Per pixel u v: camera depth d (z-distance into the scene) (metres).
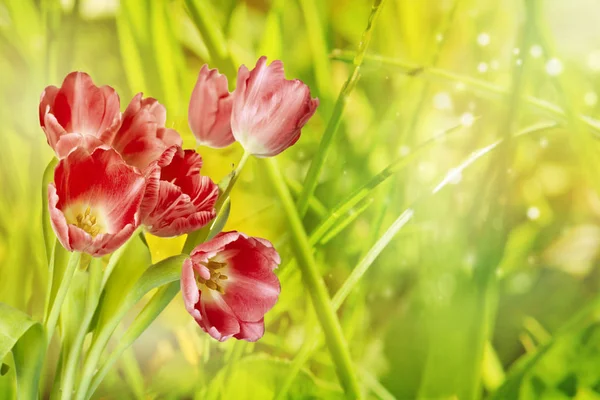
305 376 1.50
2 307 1.25
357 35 2.00
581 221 1.78
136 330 1.29
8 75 1.66
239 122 1.31
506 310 1.66
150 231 1.24
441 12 1.87
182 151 1.25
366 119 1.85
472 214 1.50
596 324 1.50
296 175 1.78
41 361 1.27
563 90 1.46
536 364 1.48
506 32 1.84
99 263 1.28
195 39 1.86
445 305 1.50
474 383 1.46
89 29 1.81
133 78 1.66
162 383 1.52
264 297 1.26
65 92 1.27
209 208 1.25
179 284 1.29
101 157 1.22
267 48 1.72
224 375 1.46
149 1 1.64
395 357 1.56
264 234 1.63
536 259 1.72
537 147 1.81
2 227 1.63
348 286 1.43
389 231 1.43
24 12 1.65
